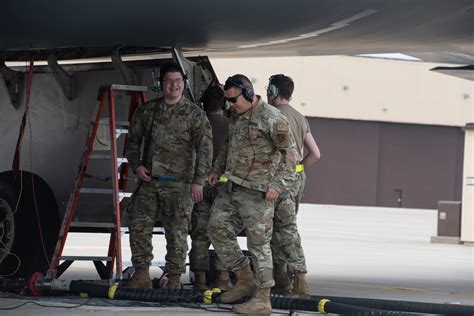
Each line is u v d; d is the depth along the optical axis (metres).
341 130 87.62
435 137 90.75
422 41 22.19
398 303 17.25
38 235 19.77
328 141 87.19
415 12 18.80
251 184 15.92
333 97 86.19
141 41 20.17
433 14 18.98
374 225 61.56
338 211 78.06
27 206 19.73
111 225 18.95
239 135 16.06
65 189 21.92
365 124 88.31
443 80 89.75
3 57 21.97
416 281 26.89
